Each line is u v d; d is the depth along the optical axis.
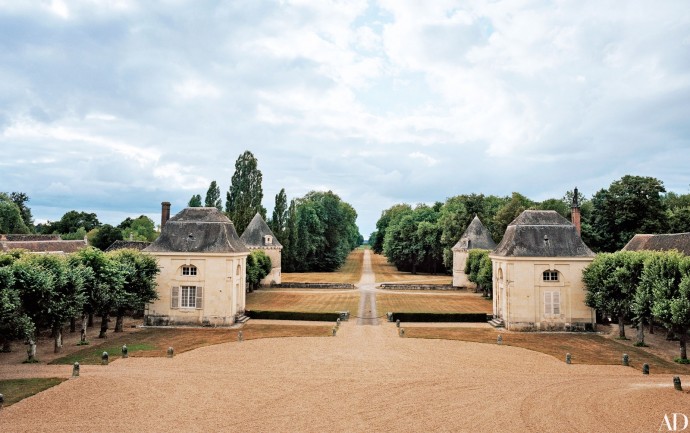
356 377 29.97
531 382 28.98
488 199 123.25
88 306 41.22
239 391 26.67
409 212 142.88
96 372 30.97
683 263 36.38
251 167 104.31
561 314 49.62
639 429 21.30
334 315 54.94
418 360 35.41
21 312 33.38
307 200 145.50
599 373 32.00
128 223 148.12
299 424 21.78
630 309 41.94
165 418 22.45
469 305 64.88
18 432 20.56
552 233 51.28
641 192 70.81
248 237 89.50
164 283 51.78
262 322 53.75
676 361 35.94
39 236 88.31
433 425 21.70
